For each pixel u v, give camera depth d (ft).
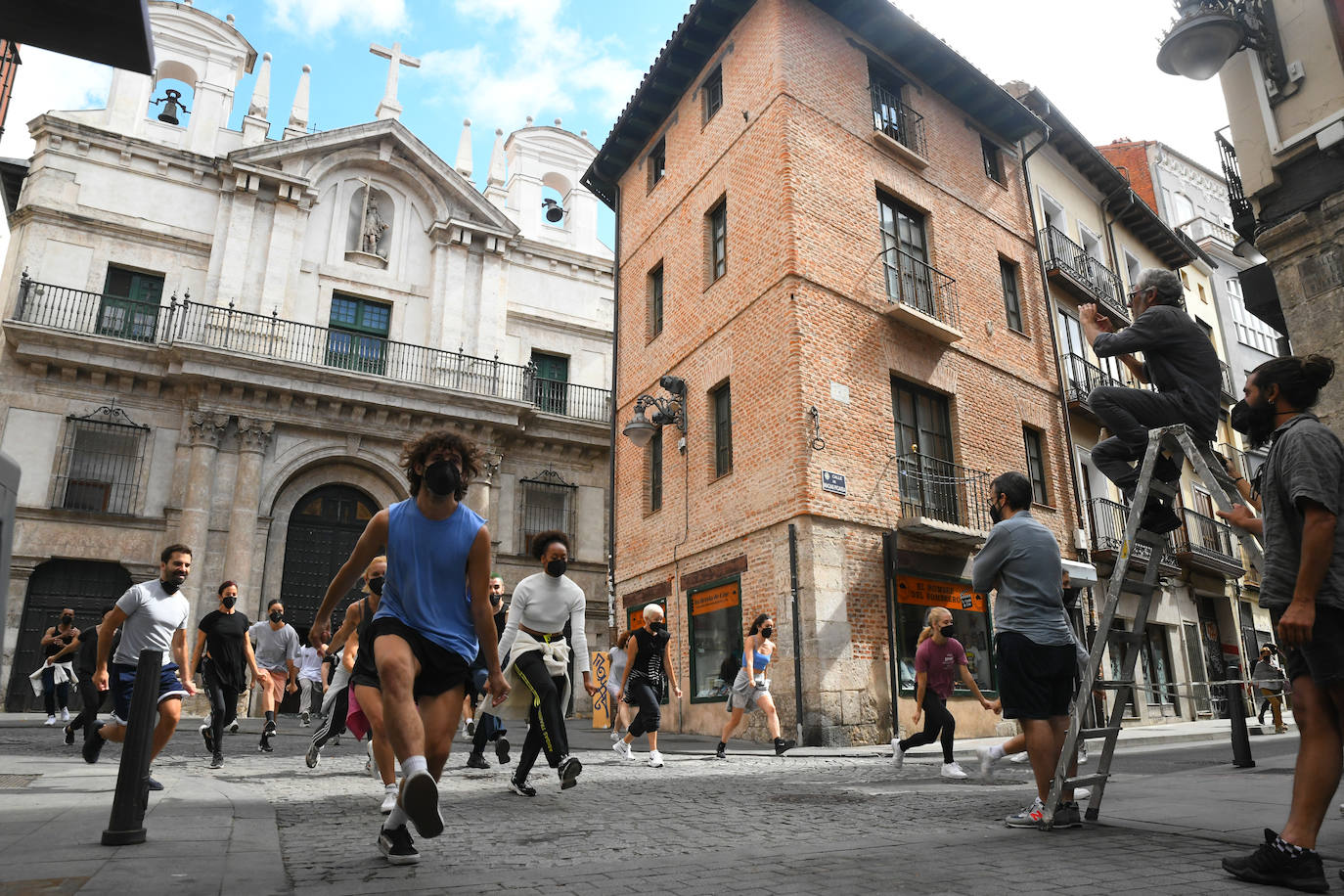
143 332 68.49
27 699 57.98
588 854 12.19
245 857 11.02
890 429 45.42
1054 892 9.23
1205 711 65.41
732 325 47.91
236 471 66.13
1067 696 14.64
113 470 63.82
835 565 40.78
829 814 16.53
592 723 60.18
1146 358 14.33
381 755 14.35
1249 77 29.35
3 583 5.83
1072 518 55.31
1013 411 53.78
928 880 9.95
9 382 62.03
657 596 51.88
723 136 51.34
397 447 72.90
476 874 10.53
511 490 78.79
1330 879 9.77
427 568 11.34
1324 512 9.85
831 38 49.90
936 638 25.73
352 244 79.15
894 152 51.08
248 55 80.48
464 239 82.43
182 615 19.34
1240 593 74.69
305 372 68.44
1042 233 61.36
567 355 86.79
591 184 66.18
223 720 25.09
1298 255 27.68
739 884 9.89
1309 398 10.99
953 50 53.67
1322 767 9.65
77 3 9.16
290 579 68.08
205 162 72.90
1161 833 13.05
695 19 51.26
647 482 55.36
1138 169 95.04
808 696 38.68
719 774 25.59
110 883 9.24
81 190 68.49
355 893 9.35
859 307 46.06
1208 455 13.50
